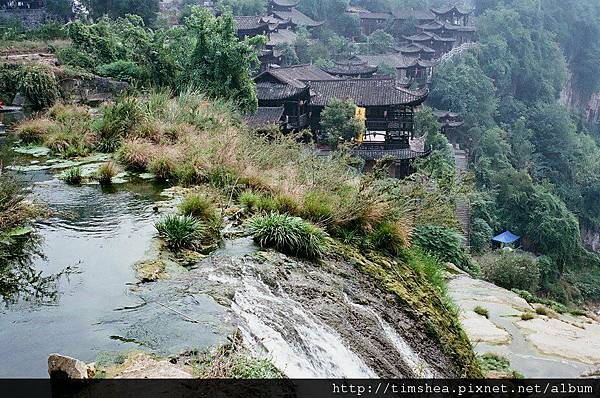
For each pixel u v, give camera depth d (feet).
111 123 45.32
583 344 36.50
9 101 60.85
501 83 235.40
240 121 54.70
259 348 18.45
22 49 83.25
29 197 31.68
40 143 45.57
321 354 20.21
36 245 25.86
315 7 249.34
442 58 226.99
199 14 71.97
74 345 17.43
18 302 20.40
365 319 23.75
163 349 17.26
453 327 29.45
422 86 208.85
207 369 16.10
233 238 27.50
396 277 28.48
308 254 26.63
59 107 53.88
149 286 21.94
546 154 202.49
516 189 143.13
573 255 136.98
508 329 38.47
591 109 302.66
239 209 30.83
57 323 18.85
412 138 122.31
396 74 201.46
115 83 69.97
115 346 17.37
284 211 30.81
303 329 20.71
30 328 18.51
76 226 28.32
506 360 32.99
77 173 36.04
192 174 36.22
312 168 34.78
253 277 23.57
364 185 31.83
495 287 47.55
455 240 49.16
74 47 78.13
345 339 21.91
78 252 25.05
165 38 83.20
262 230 27.14
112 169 36.73
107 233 27.40
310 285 24.22
